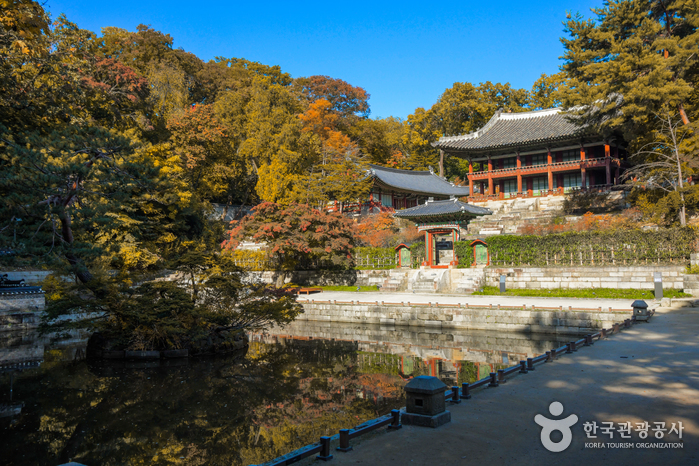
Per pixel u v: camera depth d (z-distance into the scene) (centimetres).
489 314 2577
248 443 1122
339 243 3900
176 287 2192
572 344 1455
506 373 1167
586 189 5044
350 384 1644
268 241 3981
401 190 5912
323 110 7569
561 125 5606
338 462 665
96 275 2939
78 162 2044
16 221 1962
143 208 4119
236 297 2302
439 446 711
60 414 1343
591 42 3838
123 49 6712
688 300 2398
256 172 6134
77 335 2778
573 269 3114
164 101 5762
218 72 7662
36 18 1128
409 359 2031
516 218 4700
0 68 2633
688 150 3228
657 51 3584
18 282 3025
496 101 7962
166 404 1432
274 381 1697
